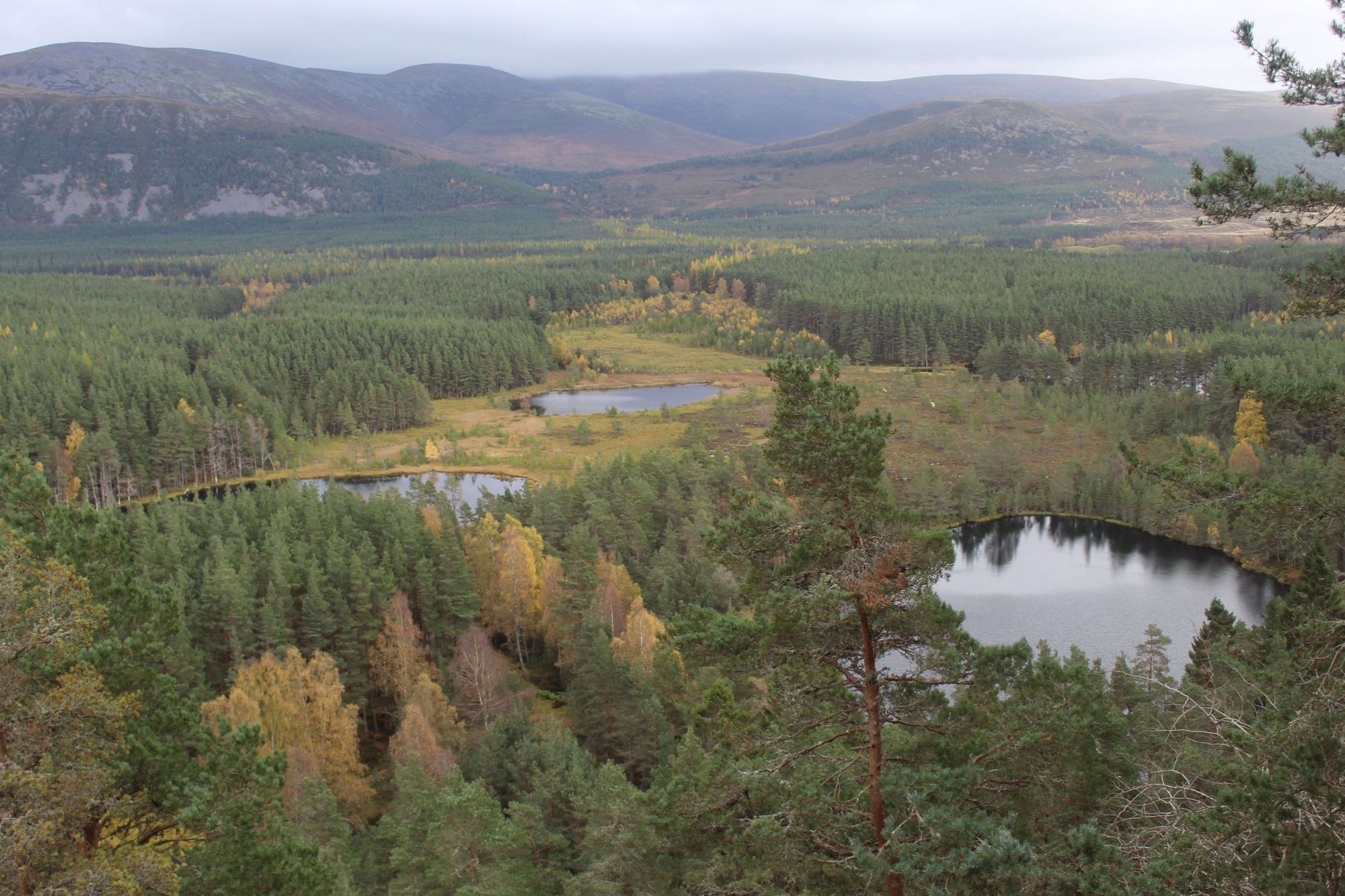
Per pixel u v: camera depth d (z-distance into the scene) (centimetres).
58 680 2220
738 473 13212
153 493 16588
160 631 2844
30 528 2831
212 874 2361
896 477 14462
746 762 2197
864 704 2233
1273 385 2152
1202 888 1711
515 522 9469
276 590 7719
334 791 5750
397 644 7181
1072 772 2053
